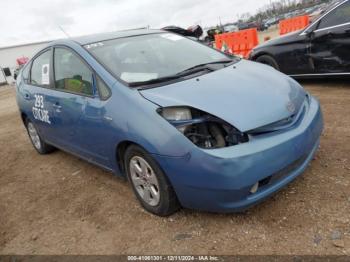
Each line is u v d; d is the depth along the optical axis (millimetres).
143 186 3357
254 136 2822
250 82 3332
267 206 3180
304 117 3244
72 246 3188
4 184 4895
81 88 3871
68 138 4344
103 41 4164
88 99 3709
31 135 5820
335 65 6293
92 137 3744
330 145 4133
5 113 11094
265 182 2854
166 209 3182
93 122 3609
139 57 3908
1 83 40562
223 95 3061
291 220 2951
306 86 7145
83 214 3674
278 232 2846
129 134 3146
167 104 2998
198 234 2996
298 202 3160
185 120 2881
